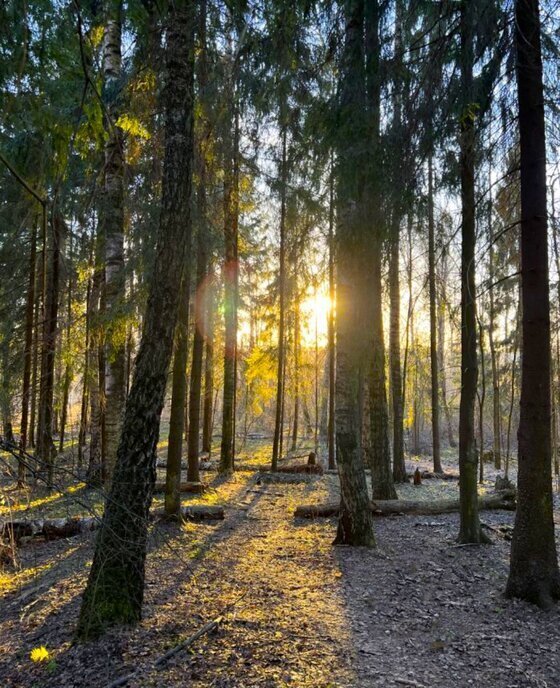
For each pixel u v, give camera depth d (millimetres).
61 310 11164
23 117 3391
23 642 4227
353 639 4215
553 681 3598
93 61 3549
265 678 3584
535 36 4488
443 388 22094
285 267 12828
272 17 4816
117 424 8328
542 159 4883
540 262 4922
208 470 14250
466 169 5449
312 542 7180
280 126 6293
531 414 4973
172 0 4273
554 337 12367
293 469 13945
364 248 5758
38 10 3391
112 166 7645
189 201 4629
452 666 3789
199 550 6734
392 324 12898
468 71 4266
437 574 5809
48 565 6012
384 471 9781
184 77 4605
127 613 4316
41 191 3547
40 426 9953
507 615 4652
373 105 4812
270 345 16125
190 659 3836
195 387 11203
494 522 8266
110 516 4164
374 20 4707
